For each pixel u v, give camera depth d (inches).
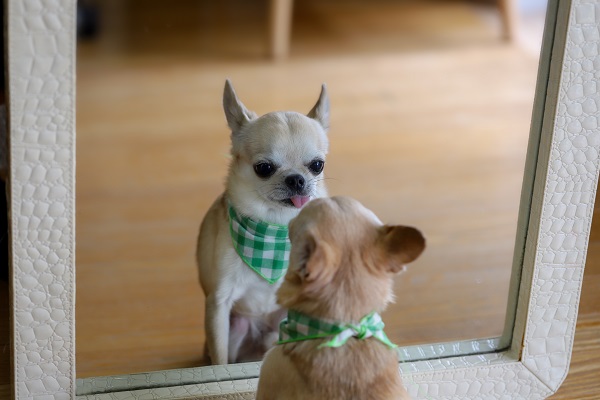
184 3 213.2
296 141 68.7
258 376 64.6
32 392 59.2
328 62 181.9
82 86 165.0
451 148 141.1
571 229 63.6
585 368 70.5
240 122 71.7
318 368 52.4
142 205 120.0
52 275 56.7
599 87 60.1
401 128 149.2
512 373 66.5
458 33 201.0
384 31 202.5
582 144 61.3
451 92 166.9
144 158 136.3
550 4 59.6
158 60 180.7
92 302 91.0
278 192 67.6
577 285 65.3
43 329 57.8
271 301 72.5
